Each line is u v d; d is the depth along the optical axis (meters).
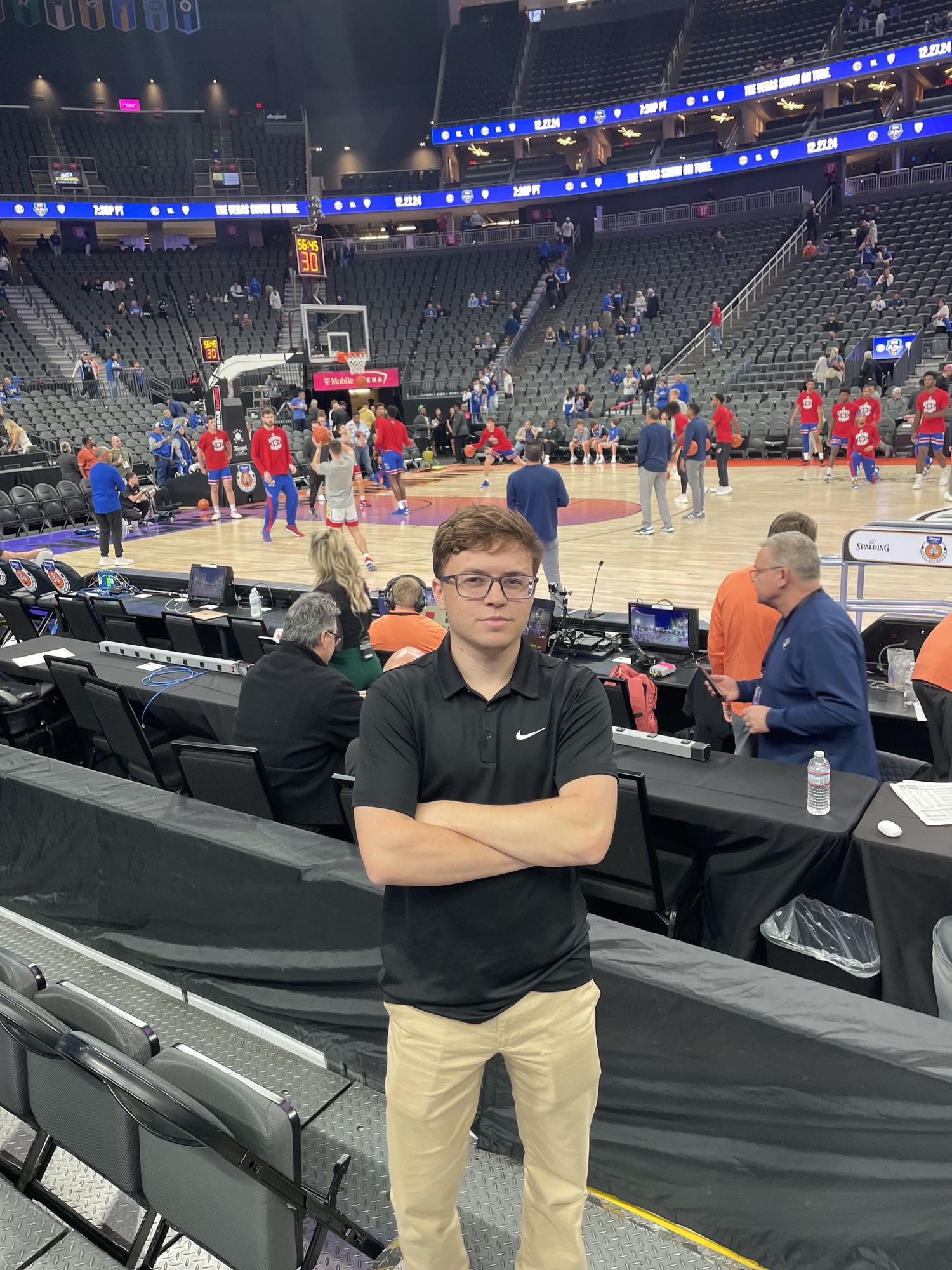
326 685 2.89
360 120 32.50
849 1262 1.65
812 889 2.54
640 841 2.50
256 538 11.27
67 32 29.80
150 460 17.44
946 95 24.27
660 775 2.85
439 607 4.67
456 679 1.38
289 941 2.40
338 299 27.48
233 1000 2.58
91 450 13.70
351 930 2.25
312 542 4.06
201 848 2.53
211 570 6.12
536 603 4.77
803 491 12.38
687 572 7.89
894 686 3.98
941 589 6.73
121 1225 2.05
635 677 3.83
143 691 4.10
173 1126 1.55
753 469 15.71
